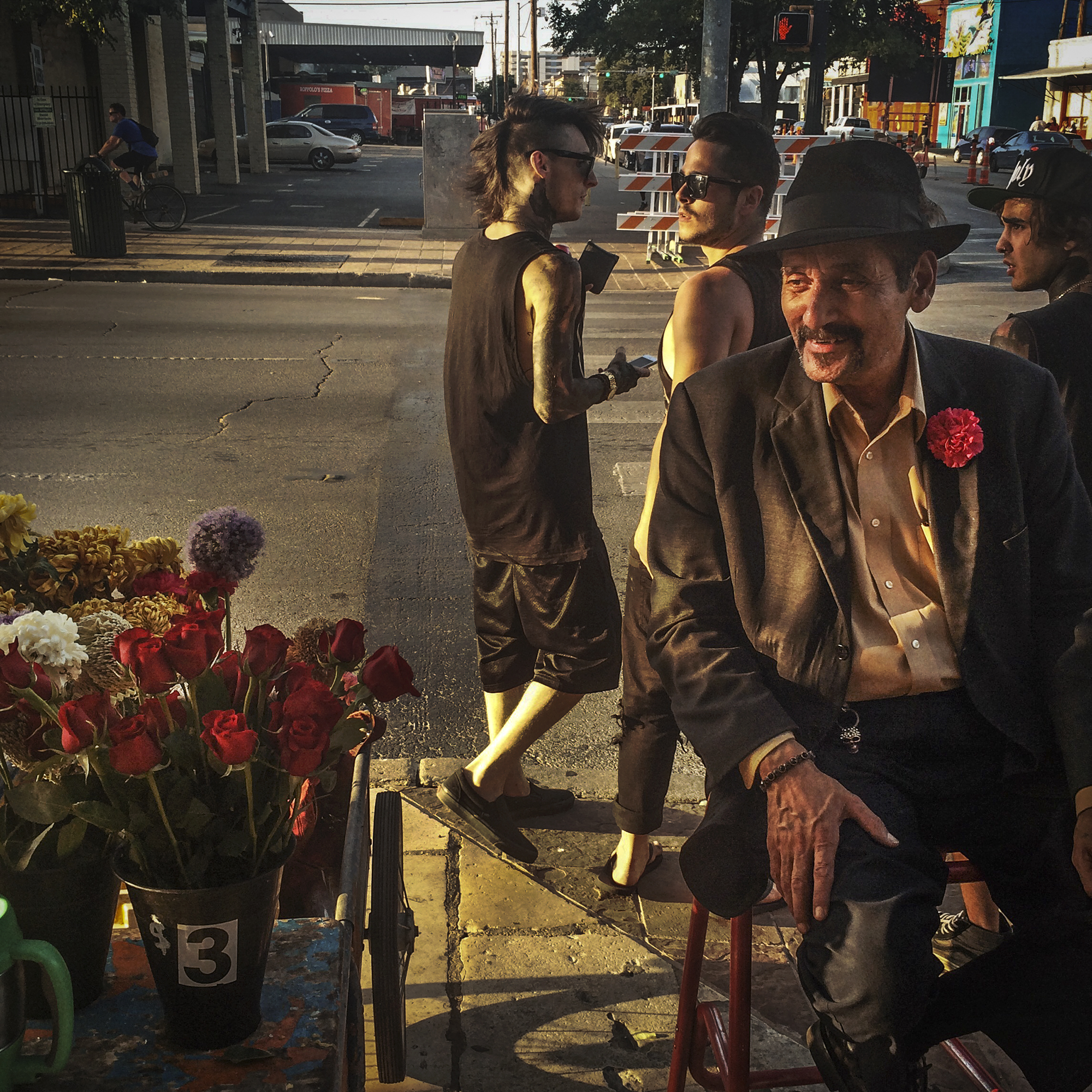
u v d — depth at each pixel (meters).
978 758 1.90
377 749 3.86
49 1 20.02
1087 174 2.49
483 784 3.18
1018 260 2.63
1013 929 2.02
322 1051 1.48
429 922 2.87
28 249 16.06
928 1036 1.88
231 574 2.06
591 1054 2.44
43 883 1.47
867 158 1.77
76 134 26.48
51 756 1.50
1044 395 1.90
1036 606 1.89
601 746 3.91
